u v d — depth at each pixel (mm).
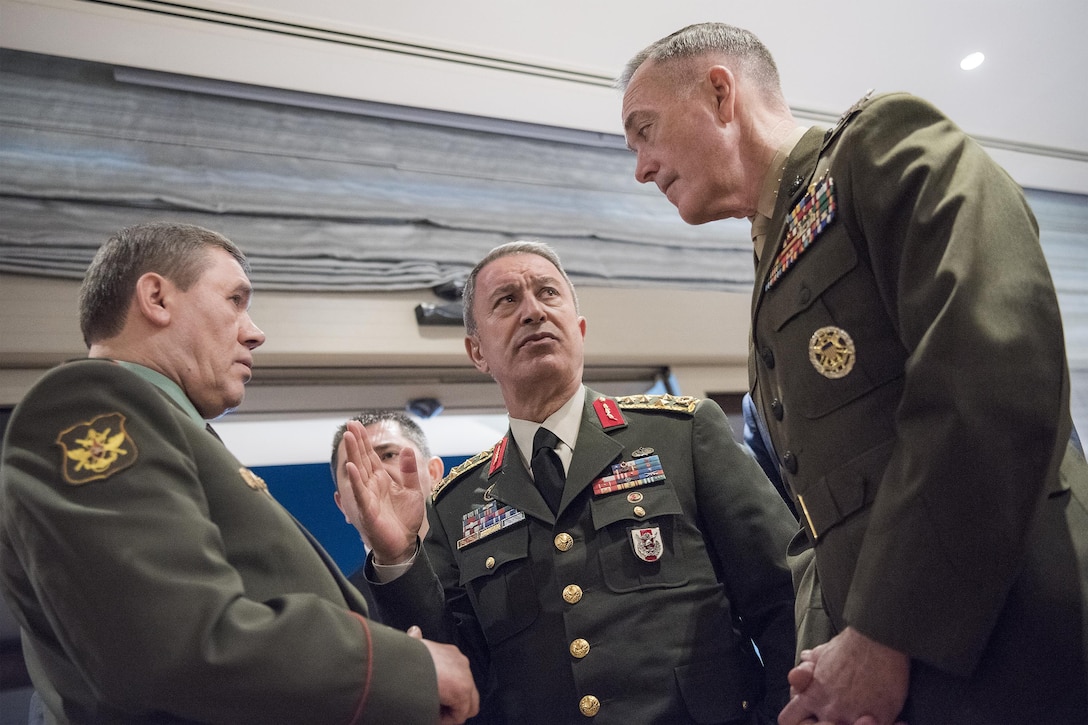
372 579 1616
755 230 1464
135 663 1028
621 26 3348
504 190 3596
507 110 3660
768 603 1612
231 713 1044
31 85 2945
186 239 1474
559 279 1912
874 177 1164
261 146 3221
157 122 3084
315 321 3047
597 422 1784
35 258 2705
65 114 2947
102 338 1412
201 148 3115
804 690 1127
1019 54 3730
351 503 1600
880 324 1171
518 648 1600
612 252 3682
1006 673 1038
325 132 3363
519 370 1782
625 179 3875
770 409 1348
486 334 1866
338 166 3318
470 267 3363
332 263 3129
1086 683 1013
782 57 3629
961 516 997
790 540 1635
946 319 1019
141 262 1431
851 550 1168
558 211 3648
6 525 1139
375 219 3277
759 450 2084
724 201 1500
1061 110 4125
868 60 3689
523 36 3322
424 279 3240
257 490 1277
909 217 1119
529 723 1551
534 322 1809
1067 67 3834
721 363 3701
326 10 3068
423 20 3182
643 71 1562
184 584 1056
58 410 1156
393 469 2492
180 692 1029
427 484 2502
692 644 1543
